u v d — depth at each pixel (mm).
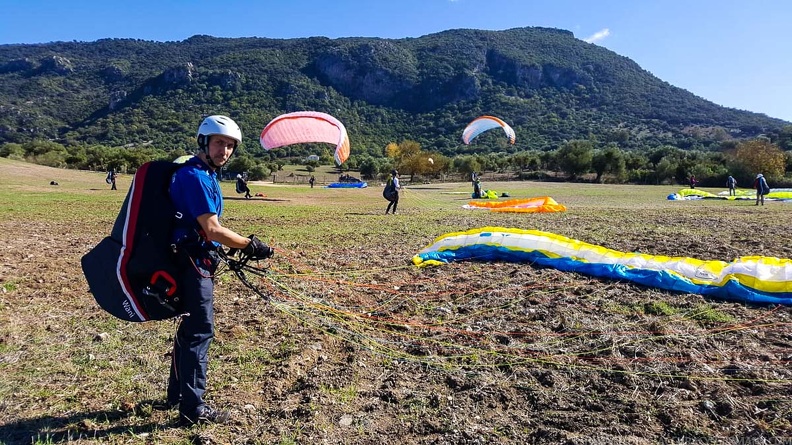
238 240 3270
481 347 4598
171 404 3523
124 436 3170
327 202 26969
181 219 3193
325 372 4070
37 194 27969
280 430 3219
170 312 3232
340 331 5000
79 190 32781
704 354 4344
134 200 3180
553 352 4449
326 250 9602
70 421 3328
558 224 14016
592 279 6867
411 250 9414
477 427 3236
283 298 6125
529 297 6074
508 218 16297
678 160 60781
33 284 6758
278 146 11789
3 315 5441
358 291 6523
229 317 5418
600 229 12453
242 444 3090
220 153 3244
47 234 11828
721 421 3277
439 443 3074
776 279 5961
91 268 3275
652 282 6453
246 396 3680
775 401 3484
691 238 10555
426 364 4246
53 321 5281
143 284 3191
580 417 3334
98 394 3711
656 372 3982
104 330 5016
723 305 5723
